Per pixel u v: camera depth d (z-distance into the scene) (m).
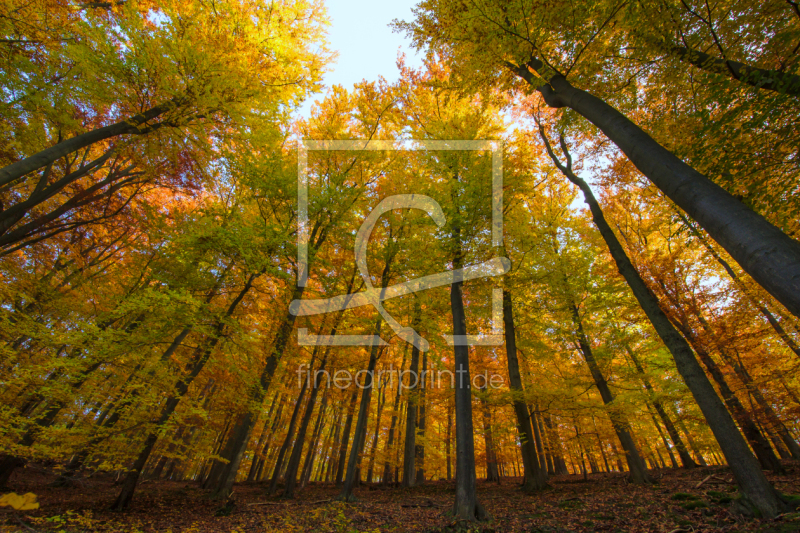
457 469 6.34
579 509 6.41
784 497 4.74
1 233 7.16
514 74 6.43
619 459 13.51
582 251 11.33
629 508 6.05
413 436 12.61
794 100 4.06
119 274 10.55
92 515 6.34
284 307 9.20
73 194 9.70
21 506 1.17
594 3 4.62
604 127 4.64
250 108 7.59
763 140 4.56
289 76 8.22
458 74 6.63
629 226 11.11
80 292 9.70
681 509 5.52
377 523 6.41
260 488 12.75
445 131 8.96
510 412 10.02
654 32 4.86
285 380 12.94
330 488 13.45
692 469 9.73
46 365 6.06
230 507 7.37
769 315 8.22
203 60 6.33
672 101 5.98
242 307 9.22
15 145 7.45
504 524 5.77
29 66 6.81
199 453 7.23
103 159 8.73
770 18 4.34
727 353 8.45
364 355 12.11
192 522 6.45
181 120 6.96
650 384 10.79
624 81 6.03
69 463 9.92
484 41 5.23
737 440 5.02
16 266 8.59
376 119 11.90
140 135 7.05
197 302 6.89
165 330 6.96
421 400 9.48
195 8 7.16
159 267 8.78
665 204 8.81
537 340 11.37
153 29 6.92
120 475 11.30
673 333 5.99
